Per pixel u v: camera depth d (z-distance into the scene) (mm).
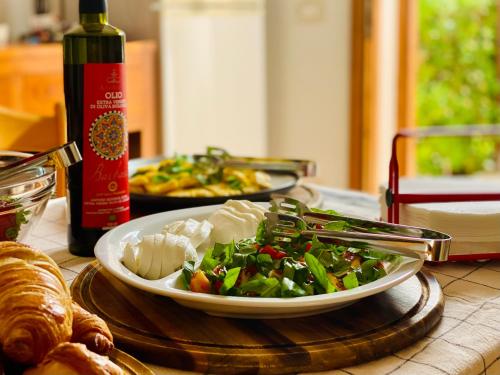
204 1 3480
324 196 1349
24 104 3006
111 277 842
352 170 3586
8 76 2926
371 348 661
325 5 3533
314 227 862
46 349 524
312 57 3611
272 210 882
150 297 782
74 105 927
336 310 741
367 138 3531
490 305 803
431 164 4992
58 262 943
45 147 1602
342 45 3521
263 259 747
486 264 948
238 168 1377
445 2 4648
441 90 4801
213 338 676
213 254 792
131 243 858
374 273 773
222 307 690
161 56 3424
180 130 3559
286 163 1385
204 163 1354
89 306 758
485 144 4906
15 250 589
